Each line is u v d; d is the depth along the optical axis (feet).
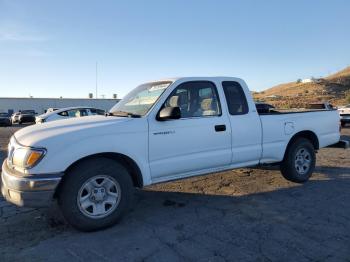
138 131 14.74
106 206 14.10
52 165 12.85
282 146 19.88
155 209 16.62
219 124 17.20
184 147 16.02
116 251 12.09
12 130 83.87
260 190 19.77
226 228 14.07
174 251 12.04
